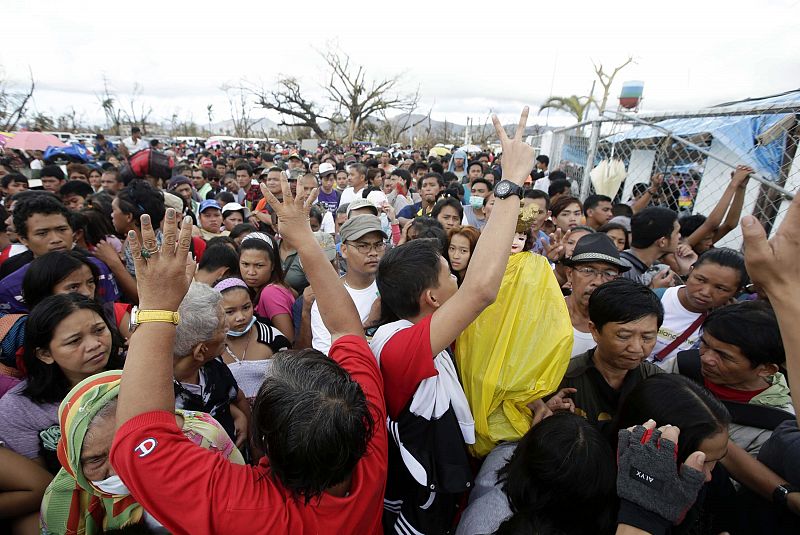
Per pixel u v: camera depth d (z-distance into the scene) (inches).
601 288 65.2
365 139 1571.1
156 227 154.4
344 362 48.6
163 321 38.5
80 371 64.3
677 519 39.8
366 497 40.3
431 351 48.4
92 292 93.0
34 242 105.7
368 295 101.6
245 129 1788.9
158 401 37.1
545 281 61.6
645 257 125.0
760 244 32.4
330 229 228.2
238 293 88.5
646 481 40.4
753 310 66.1
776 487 54.2
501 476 52.3
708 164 232.4
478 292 46.9
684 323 96.2
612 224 142.9
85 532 52.8
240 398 83.0
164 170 245.9
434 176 228.7
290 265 144.9
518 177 50.6
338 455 34.9
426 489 52.3
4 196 227.6
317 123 1578.5
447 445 52.0
